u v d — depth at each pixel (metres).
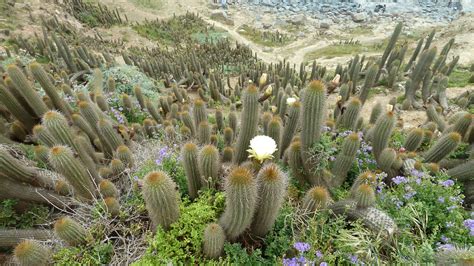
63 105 5.62
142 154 4.52
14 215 3.68
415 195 3.51
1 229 3.37
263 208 2.66
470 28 25.33
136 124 6.21
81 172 3.31
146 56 22.50
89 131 5.27
